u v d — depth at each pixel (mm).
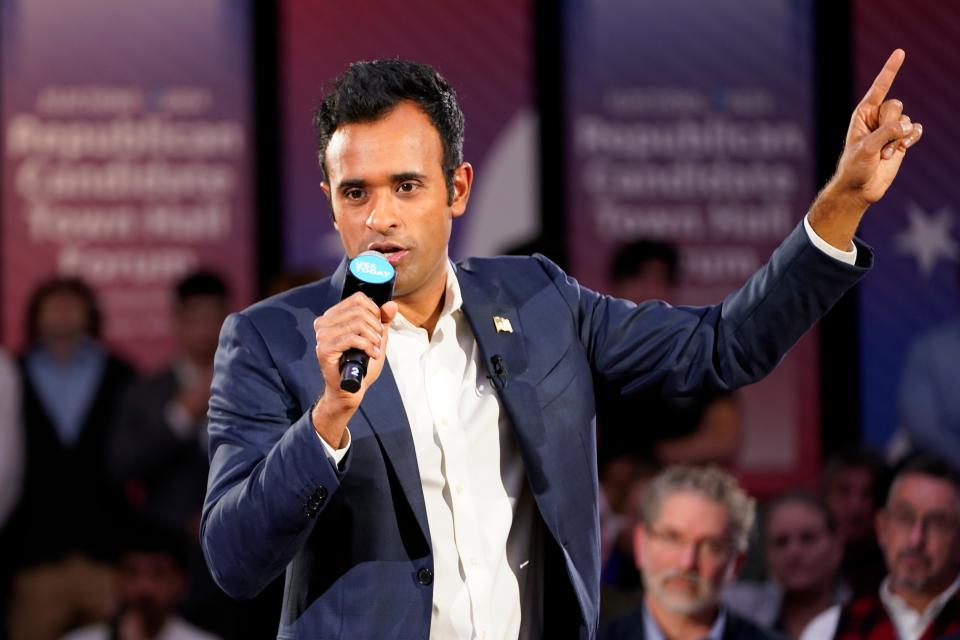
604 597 13914
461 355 6480
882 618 13695
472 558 6176
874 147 5934
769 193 18734
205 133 18281
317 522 6117
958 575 13500
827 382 18547
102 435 17594
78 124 18109
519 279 6762
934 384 18469
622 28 18719
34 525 17391
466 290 6570
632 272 18438
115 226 18125
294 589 6188
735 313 6422
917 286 18750
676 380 6535
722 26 18750
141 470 17422
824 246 6199
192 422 17578
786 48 18797
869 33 18875
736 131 18750
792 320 6320
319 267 18391
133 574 16531
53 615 17281
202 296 17828
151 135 18203
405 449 6105
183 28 18266
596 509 6426
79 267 18078
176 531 16938
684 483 12375
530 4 18656
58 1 18078
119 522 17422
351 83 6070
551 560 6348
